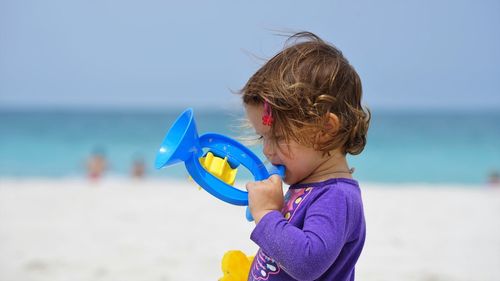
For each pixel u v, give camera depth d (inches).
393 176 828.6
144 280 218.7
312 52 88.4
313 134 84.6
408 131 1769.2
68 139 1435.8
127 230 310.3
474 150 1191.6
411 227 326.0
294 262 78.7
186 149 83.1
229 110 161.9
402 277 226.8
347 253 86.0
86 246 273.6
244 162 88.9
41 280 217.9
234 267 96.9
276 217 81.9
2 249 267.3
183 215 354.0
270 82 86.5
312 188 86.4
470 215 364.8
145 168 693.9
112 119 2554.1
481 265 246.8
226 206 387.2
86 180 608.1
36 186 499.2
